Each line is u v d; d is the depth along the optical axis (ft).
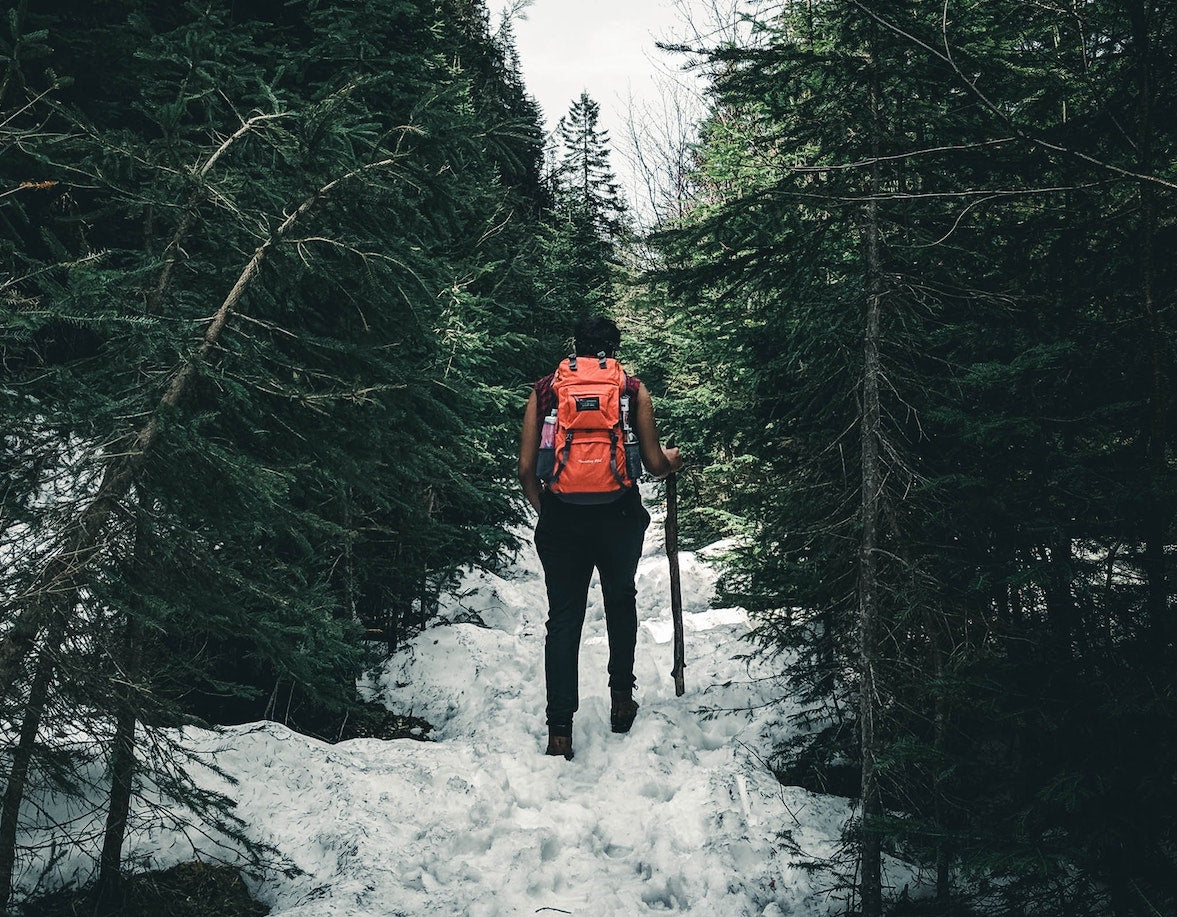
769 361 14.24
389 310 10.62
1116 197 9.69
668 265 13.28
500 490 21.58
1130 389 9.53
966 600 10.60
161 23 17.97
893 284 11.07
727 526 26.18
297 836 11.33
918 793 10.89
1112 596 9.21
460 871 10.71
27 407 7.43
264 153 10.87
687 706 15.44
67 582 7.53
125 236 14.25
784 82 11.75
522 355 23.38
